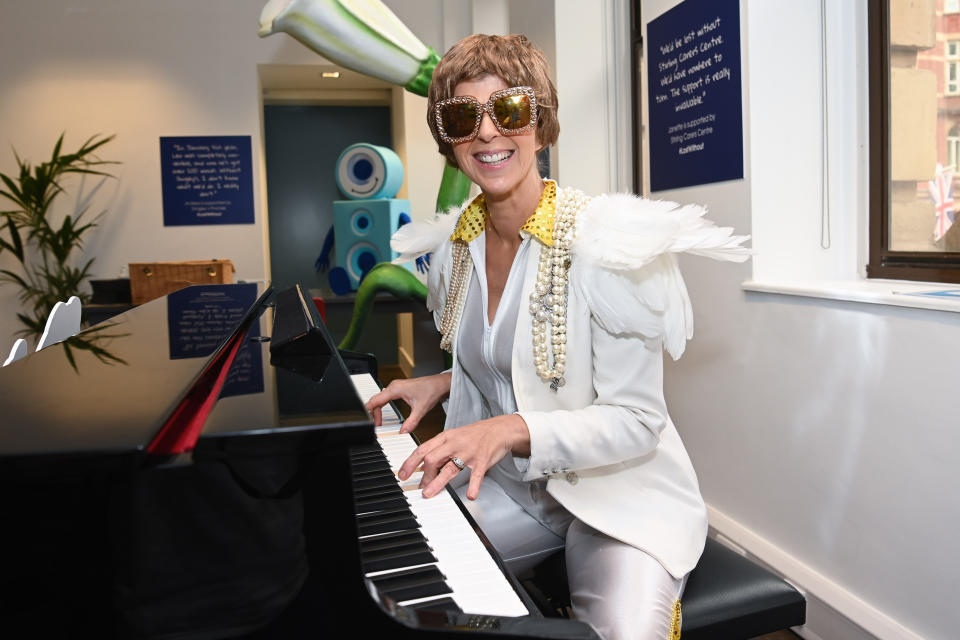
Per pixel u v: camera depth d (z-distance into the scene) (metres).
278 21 2.59
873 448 1.74
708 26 2.28
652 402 1.17
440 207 3.09
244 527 0.59
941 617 1.58
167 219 4.70
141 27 4.59
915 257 1.98
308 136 6.12
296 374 0.82
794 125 2.15
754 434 2.19
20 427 0.58
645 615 1.01
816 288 1.90
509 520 1.33
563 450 1.08
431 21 4.75
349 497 0.59
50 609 0.56
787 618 1.14
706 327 2.39
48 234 4.37
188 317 1.34
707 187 2.35
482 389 1.39
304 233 6.18
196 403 0.71
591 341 1.22
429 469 0.98
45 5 4.49
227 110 4.70
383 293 4.18
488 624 0.62
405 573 0.78
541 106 1.20
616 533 1.13
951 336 1.52
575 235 1.17
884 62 2.06
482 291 1.32
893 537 1.70
